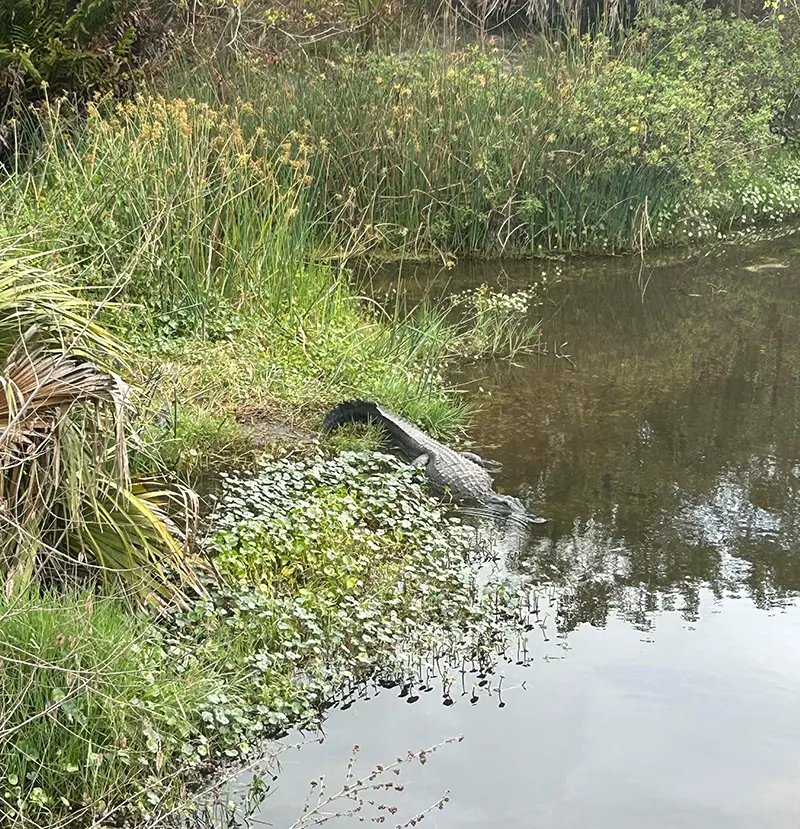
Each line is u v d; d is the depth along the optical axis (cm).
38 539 411
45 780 361
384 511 570
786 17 1708
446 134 1191
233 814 379
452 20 1533
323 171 1152
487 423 766
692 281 1152
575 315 1031
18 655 371
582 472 690
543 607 532
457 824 379
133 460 598
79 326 466
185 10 1274
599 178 1227
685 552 593
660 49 1454
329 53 1341
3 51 1029
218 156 895
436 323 913
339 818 379
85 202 793
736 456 725
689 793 398
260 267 836
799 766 414
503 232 1206
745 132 1433
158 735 374
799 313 1055
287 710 434
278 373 742
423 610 509
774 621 524
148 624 423
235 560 493
